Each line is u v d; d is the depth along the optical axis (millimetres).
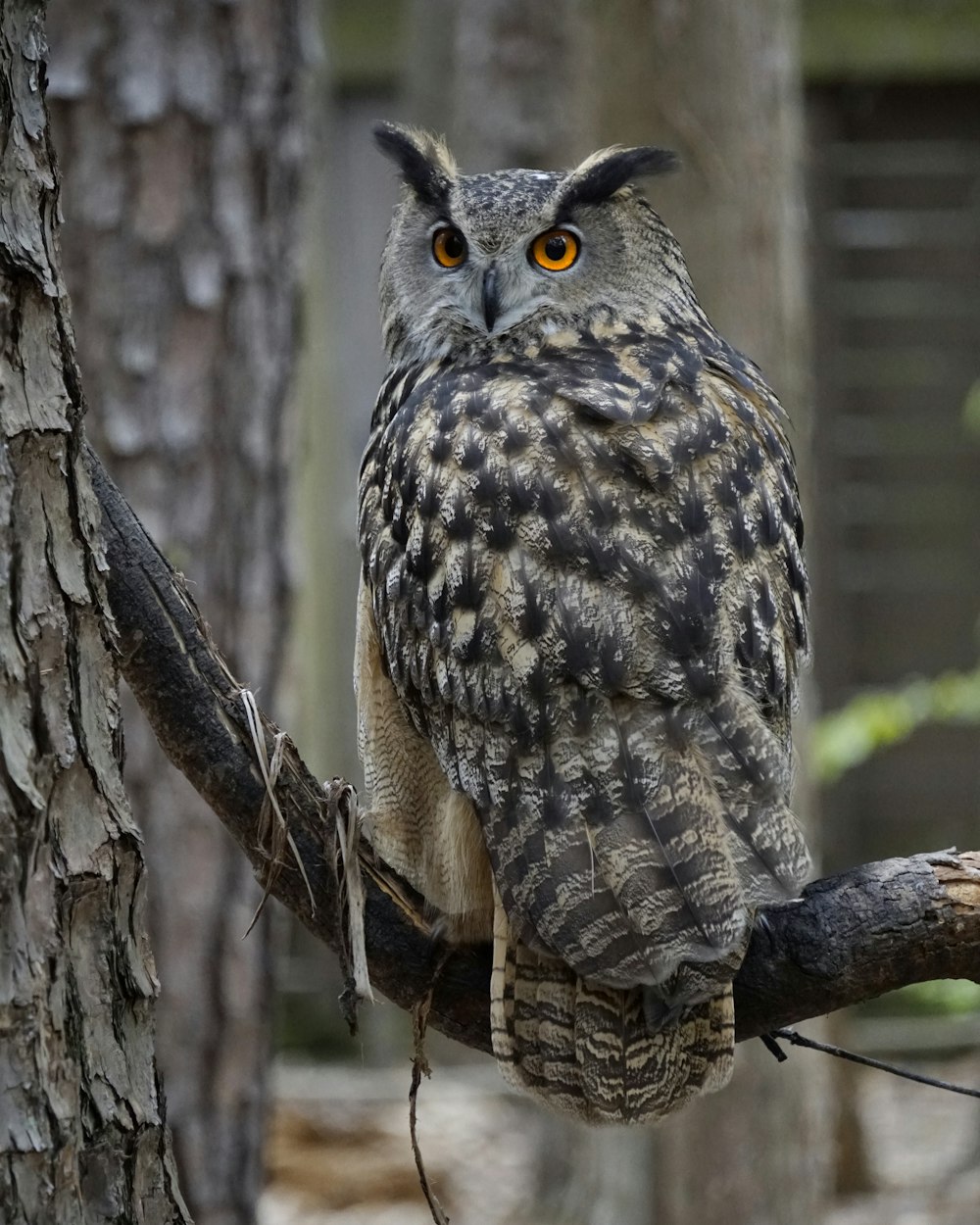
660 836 5637
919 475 20594
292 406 11164
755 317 12336
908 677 20594
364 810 6520
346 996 5781
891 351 20609
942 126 20578
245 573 10812
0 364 4801
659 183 12195
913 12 20156
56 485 4910
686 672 5848
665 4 12086
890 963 6000
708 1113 12562
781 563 6523
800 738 13312
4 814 4652
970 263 20625
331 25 21812
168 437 10570
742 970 6000
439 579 6258
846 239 20531
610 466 6219
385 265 8562
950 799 20750
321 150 21078
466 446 6418
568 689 5855
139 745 10391
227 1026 10625
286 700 11188
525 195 8055
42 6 4992
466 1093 20141
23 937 4656
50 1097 4664
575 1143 15461
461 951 6375
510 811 5852
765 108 12336
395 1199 17016
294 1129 18594
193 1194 10500
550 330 7891
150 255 10555
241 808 5848
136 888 5082
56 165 5051
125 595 5652
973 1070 19016
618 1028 5824
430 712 6309
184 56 10609
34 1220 4605
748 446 6699
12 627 4742
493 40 17969
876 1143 18031
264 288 10852
